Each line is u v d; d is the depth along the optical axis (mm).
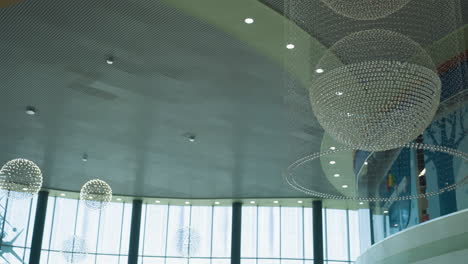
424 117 5023
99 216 24281
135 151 17688
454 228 9078
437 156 10000
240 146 16906
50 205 23859
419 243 9969
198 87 13086
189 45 11156
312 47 8711
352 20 7594
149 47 11305
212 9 9414
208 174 19781
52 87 13344
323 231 24094
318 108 5191
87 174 20188
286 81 9625
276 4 8945
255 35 10078
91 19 10367
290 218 24375
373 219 13750
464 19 9117
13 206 23234
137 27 10570
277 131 15398
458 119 9414
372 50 5125
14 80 13031
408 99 4879
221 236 24484
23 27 10711
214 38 10828
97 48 11422
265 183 20672
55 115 15031
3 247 22594
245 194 22297
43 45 11383
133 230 22875
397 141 5246
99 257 23906
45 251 23219
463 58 9227
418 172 10688
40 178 11633
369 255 12578
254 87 12930
